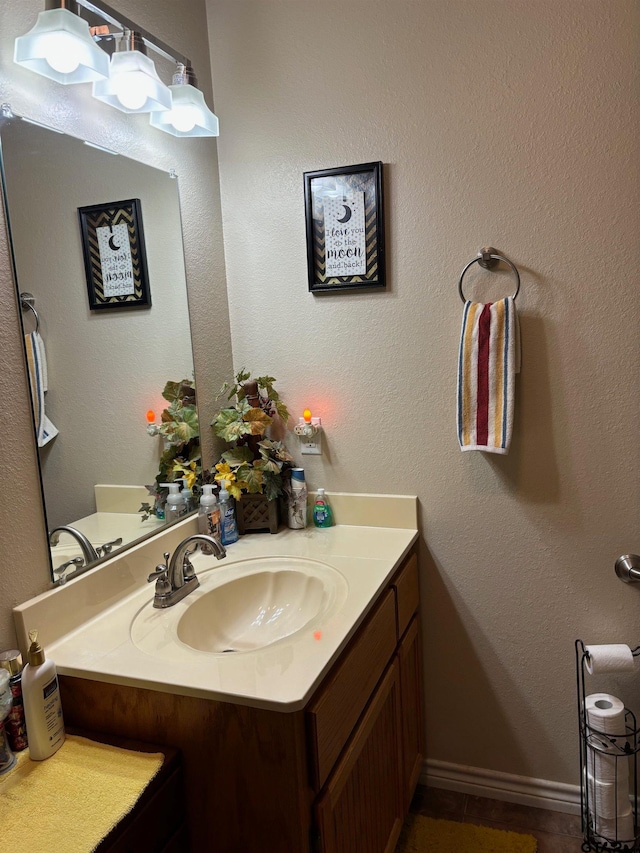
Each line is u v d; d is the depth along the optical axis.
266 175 1.95
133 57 1.38
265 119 1.92
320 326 1.96
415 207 1.81
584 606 1.83
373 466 1.97
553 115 1.65
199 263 1.90
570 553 1.82
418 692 1.98
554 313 1.73
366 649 1.44
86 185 1.44
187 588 1.55
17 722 1.17
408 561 1.85
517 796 1.97
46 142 1.33
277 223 1.96
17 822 1.01
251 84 1.92
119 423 1.55
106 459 1.50
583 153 1.64
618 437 1.72
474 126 1.72
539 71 1.65
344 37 1.80
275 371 2.04
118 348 1.55
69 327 1.39
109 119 1.53
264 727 1.12
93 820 1.01
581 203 1.66
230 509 1.88
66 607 1.35
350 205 1.85
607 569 1.79
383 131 1.80
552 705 1.91
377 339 1.90
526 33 1.64
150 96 1.46
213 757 1.17
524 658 1.92
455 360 1.83
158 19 1.70
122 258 1.57
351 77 1.81
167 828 1.17
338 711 1.25
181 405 1.81
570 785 1.92
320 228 1.89
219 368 2.02
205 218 1.93
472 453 1.86
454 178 1.76
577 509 1.79
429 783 2.07
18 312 1.25
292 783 1.12
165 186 1.74
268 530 1.99
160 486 1.70
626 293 1.66
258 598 1.67
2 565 1.22
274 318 2.01
